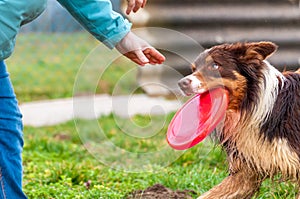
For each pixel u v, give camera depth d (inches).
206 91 191.2
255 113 193.3
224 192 207.0
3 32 151.5
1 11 150.3
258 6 476.7
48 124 447.5
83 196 237.9
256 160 197.5
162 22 488.7
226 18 479.2
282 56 470.0
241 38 476.1
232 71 191.8
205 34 481.7
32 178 273.7
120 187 254.1
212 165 286.2
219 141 204.4
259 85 193.5
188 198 235.9
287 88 195.9
